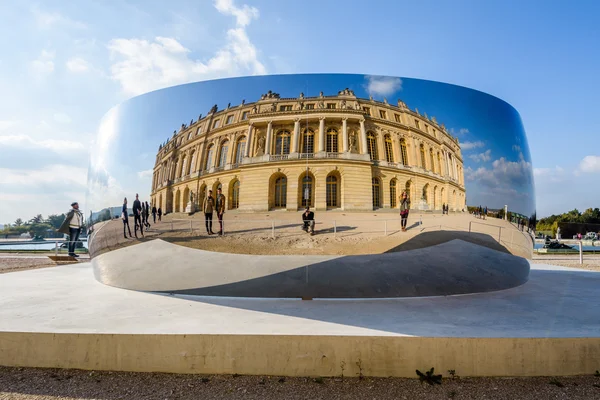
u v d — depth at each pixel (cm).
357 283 653
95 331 453
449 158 740
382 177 677
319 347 431
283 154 673
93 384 412
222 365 435
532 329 468
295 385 410
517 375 429
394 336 430
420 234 692
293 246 655
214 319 510
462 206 743
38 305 607
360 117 684
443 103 751
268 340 434
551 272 1200
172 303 624
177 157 752
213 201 700
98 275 883
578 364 436
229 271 675
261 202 671
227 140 707
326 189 660
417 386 408
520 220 859
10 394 388
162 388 402
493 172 799
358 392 395
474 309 585
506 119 857
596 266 1617
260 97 698
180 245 718
